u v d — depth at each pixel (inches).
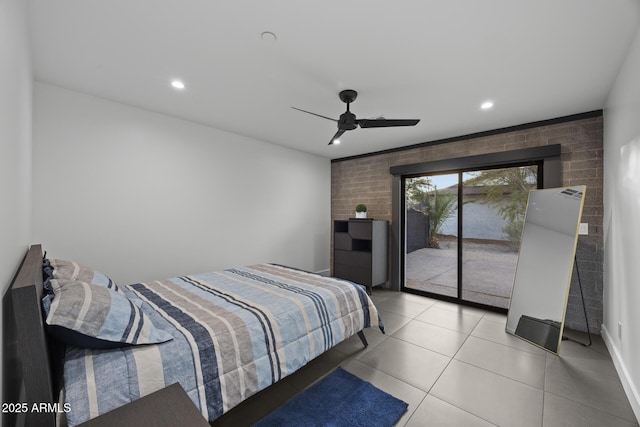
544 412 69.4
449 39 70.9
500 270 142.5
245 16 63.6
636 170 72.1
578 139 117.1
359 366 89.9
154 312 72.0
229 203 153.8
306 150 191.8
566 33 67.7
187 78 93.0
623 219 83.2
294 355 73.1
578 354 97.3
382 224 179.2
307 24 66.2
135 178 119.0
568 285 99.5
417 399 74.0
